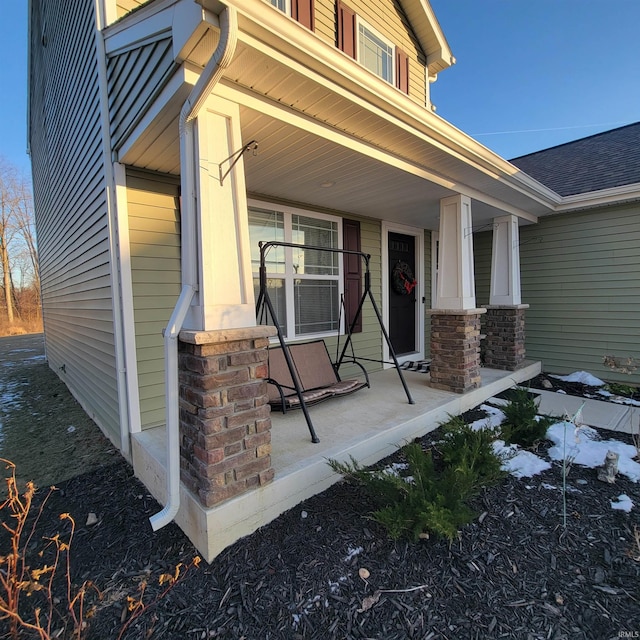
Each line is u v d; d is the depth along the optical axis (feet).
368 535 6.40
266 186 11.80
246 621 4.99
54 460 11.14
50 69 17.37
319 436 9.09
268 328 6.69
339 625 4.86
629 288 16.56
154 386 10.02
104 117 9.22
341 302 15.64
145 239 9.69
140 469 9.25
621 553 5.90
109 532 7.34
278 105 7.30
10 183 68.23
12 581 4.47
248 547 6.23
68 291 17.49
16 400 18.53
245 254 6.79
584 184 18.19
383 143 9.39
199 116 6.24
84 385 15.55
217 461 6.12
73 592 5.82
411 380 15.12
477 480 7.11
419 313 20.43
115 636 4.95
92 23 9.84
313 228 14.64
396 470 8.53
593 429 11.21
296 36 5.94
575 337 18.10
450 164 10.98
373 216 16.80
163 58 6.50
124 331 9.44
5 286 66.90
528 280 19.43
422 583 5.42
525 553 5.96
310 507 7.21
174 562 6.20
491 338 17.48
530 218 17.90
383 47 16.30
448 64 19.17
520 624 4.76
